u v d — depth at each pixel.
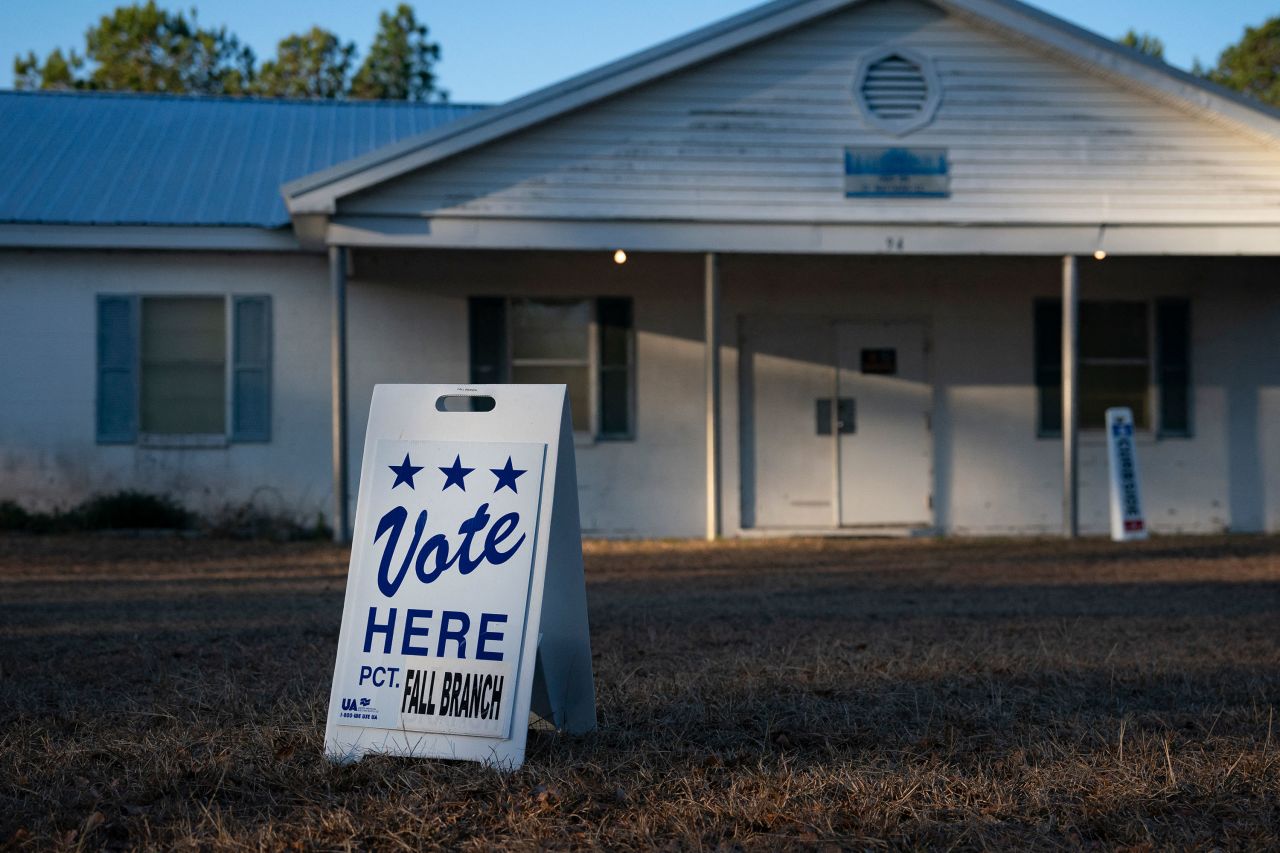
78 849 3.51
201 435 14.20
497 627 4.29
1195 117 13.59
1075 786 4.21
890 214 13.45
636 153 13.21
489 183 12.98
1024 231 13.56
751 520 15.19
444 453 4.51
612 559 12.61
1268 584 10.31
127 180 14.72
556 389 4.49
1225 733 4.96
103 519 13.76
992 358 15.41
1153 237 13.60
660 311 14.98
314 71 36.69
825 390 15.27
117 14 34.94
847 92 13.46
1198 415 15.56
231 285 14.22
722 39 13.08
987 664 6.34
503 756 4.20
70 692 5.59
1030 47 13.52
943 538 15.01
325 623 7.77
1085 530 15.59
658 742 4.69
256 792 4.09
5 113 16.38
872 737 4.82
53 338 14.00
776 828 3.80
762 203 13.35
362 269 14.52
